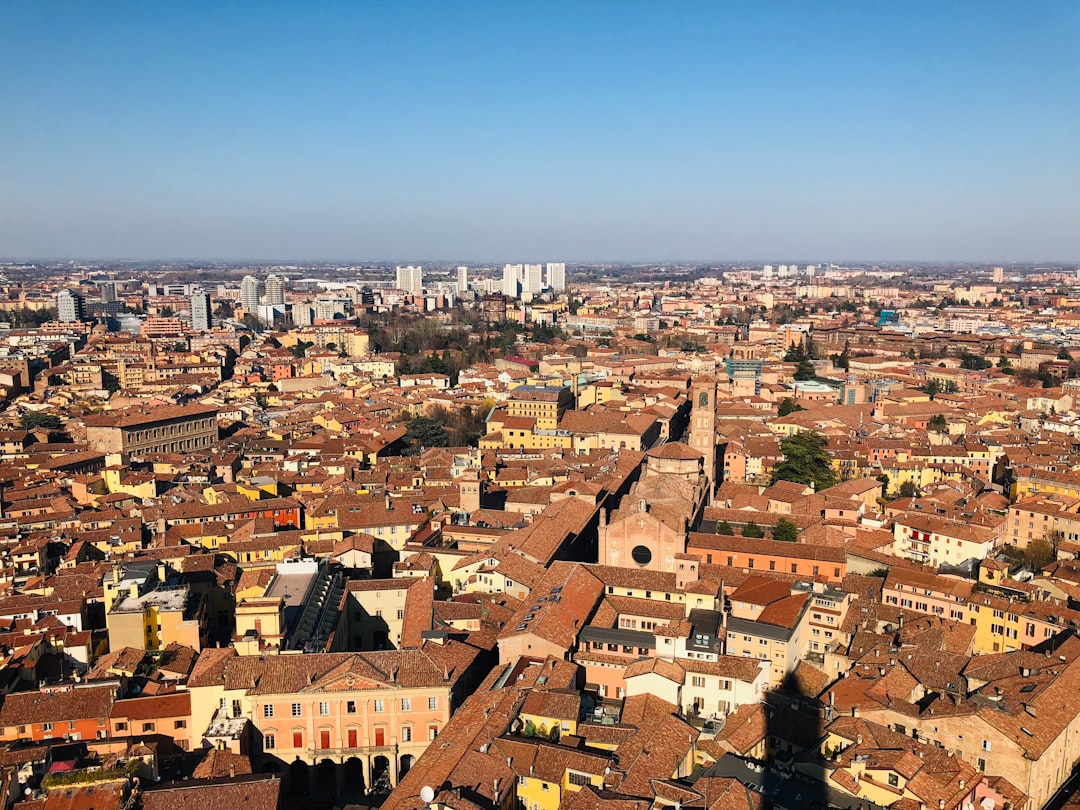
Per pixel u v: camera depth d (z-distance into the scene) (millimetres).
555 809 121562
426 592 185500
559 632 157500
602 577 184125
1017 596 178250
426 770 126625
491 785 118812
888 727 138125
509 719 133375
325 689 143250
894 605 184125
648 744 127562
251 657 147750
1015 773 126688
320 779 148500
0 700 142250
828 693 149375
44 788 118062
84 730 140250
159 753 141500
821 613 173750
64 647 169125
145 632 169625
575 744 131375
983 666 153750
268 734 142750
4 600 182750
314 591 184500
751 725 137125
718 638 160000
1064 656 152375
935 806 115750
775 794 118875
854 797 119312
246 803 117688
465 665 155250
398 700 145500
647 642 157000
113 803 114938
